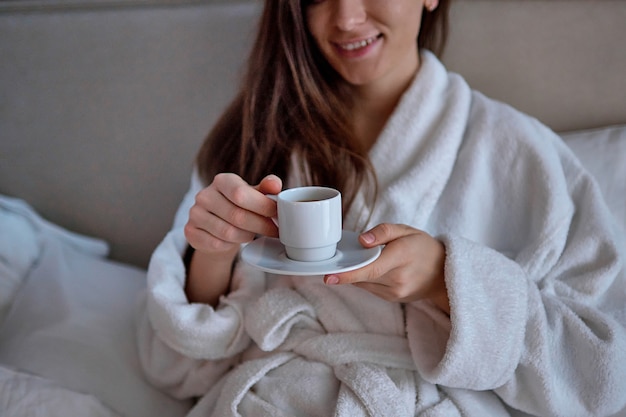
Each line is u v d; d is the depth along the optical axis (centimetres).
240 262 110
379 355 93
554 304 94
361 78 107
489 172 107
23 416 98
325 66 114
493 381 88
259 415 90
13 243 136
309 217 71
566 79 133
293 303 97
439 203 107
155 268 106
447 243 88
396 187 105
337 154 109
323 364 94
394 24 101
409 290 86
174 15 142
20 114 148
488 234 108
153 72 144
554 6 130
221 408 92
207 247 90
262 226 83
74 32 143
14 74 146
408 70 113
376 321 96
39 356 109
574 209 106
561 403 90
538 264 101
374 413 86
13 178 151
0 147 150
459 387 89
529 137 105
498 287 88
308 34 110
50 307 121
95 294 127
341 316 97
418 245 85
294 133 112
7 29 144
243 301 104
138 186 150
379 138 110
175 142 147
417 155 108
